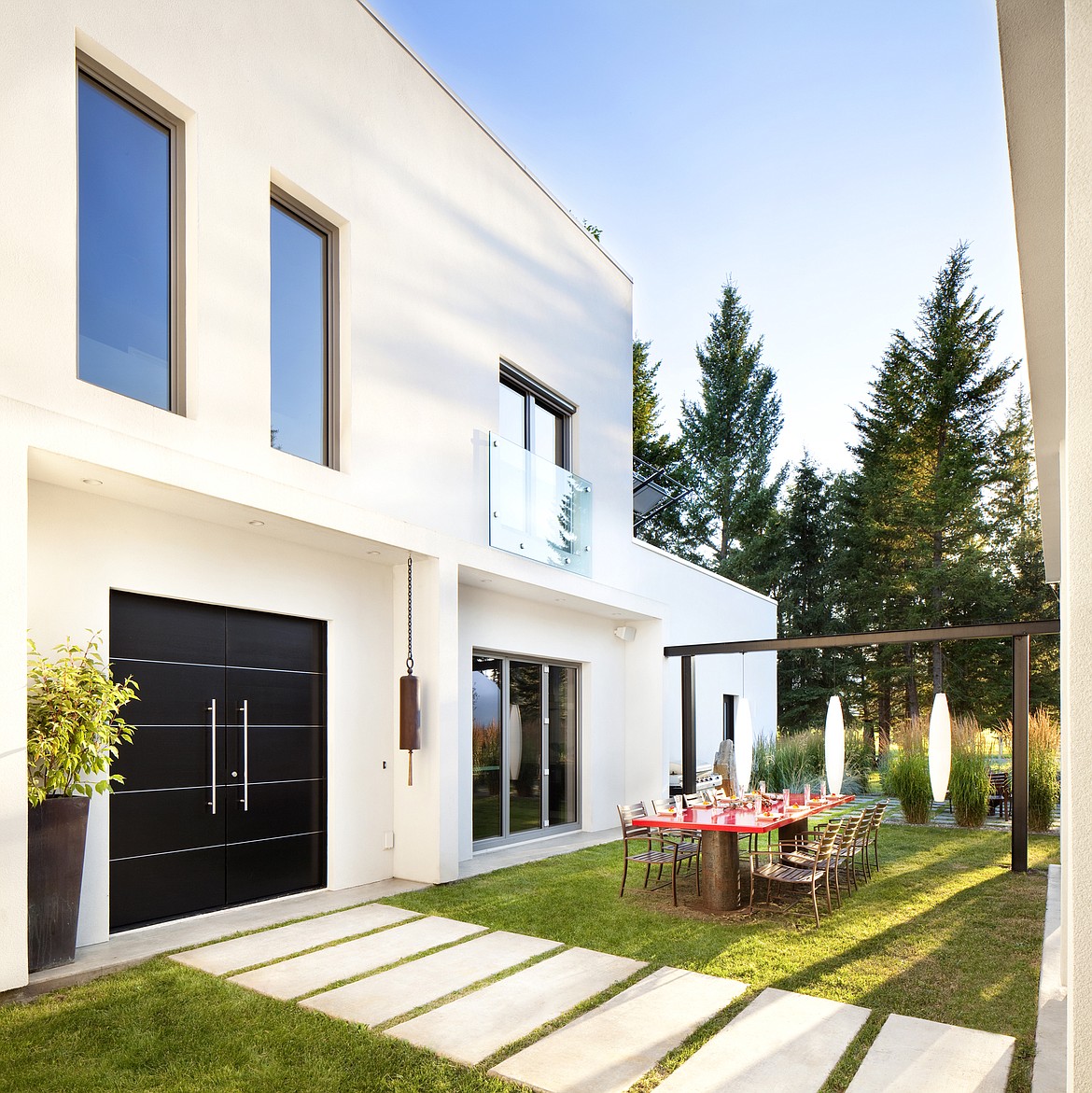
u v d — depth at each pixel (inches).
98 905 223.9
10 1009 175.0
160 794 245.6
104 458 201.3
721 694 658.2
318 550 302.2
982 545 1069.1
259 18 272.4
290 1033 165.0
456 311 362.6
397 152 332.2
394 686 330.6
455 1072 149.2
